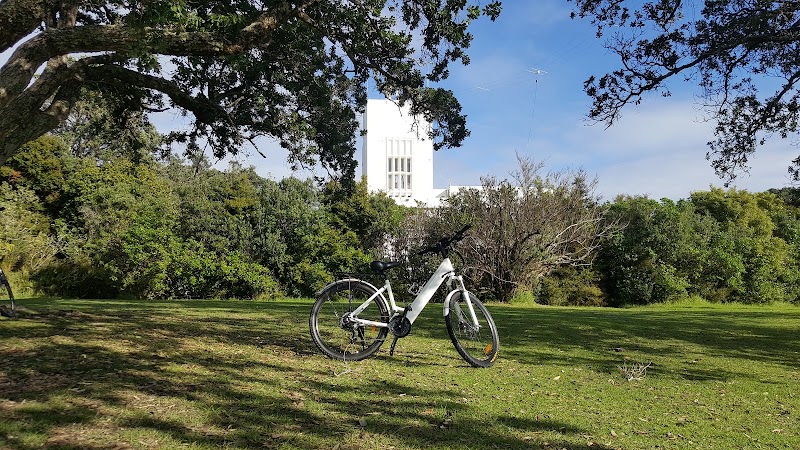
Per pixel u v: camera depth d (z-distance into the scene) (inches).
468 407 134.0
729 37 376.2
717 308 838.5
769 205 1371.8
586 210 924.0
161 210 882.8
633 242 1074.1
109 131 395.5
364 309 200.2
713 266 1118.4
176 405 121.6
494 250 871.7
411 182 1736.0
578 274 1066.7
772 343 288.8
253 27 218.1
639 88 405.4
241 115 345.1
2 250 698.8
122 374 147.4
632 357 229.1
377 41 290.0
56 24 281.0
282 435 105.7
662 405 147.0
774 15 339.6
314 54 329.7
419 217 1082.1
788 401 157.0
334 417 120.1
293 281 997.2
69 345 186.9
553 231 883.4
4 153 219.5
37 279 691.4
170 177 1321.4
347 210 1078.4
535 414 131.0
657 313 562.9
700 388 170.9
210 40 206.2
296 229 1000.2
